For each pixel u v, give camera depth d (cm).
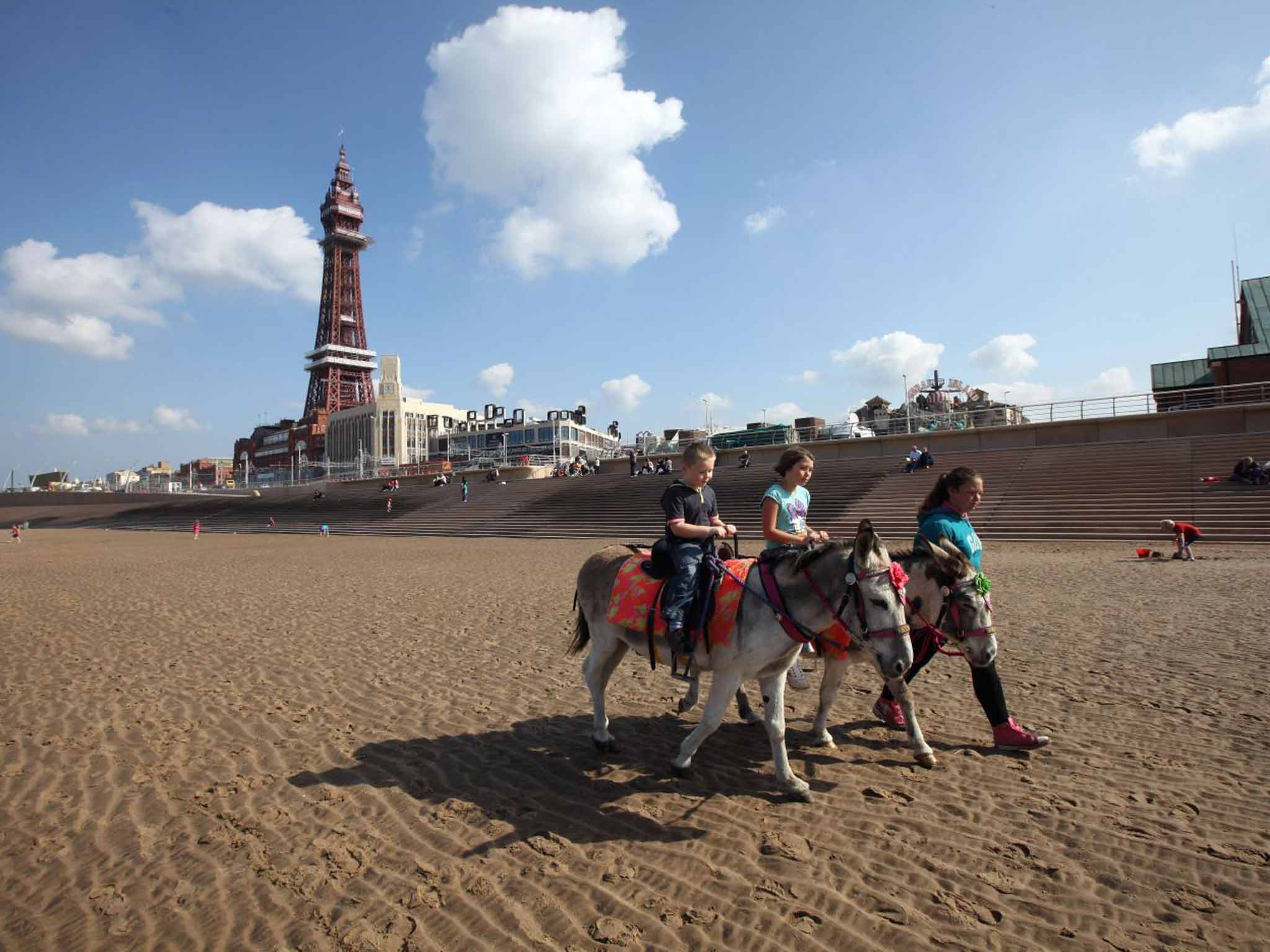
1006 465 3117
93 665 883
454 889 359
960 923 320
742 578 471
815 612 435
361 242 18162
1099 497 2542
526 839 411
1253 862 362
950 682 729
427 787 491
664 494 496
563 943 314
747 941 312
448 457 9762
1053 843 388
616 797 467
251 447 19700
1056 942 304
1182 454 2759
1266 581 1336
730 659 464
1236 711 604
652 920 329
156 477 18538
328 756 557
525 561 2305
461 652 945
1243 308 4372
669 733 601
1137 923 316
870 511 2955
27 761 552
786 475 532
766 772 504
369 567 2180
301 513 5644
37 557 2869
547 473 6134
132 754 566
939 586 516
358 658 911
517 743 582
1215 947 298
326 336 17488
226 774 521
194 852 405
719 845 398
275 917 339
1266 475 2345
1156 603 1144
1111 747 530
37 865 394
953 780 477
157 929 332
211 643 1015
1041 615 1073
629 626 509
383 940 319
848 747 552
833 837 402
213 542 3909
